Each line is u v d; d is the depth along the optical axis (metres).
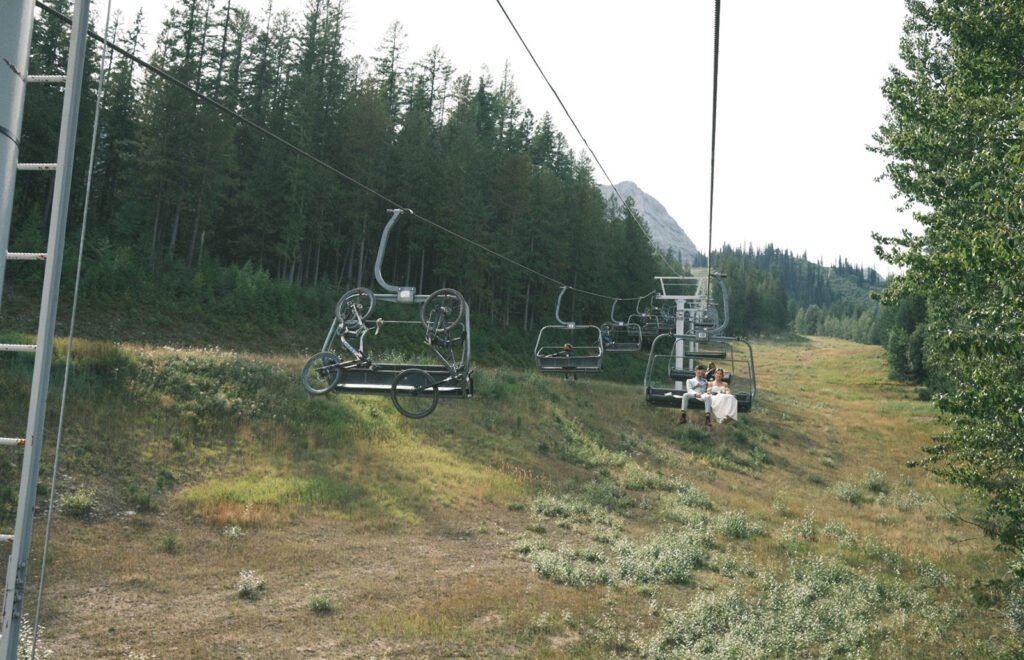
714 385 19.91
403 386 12.38
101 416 22.28
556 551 20.94
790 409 61.66
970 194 13.32
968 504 31.16
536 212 83.31
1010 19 12.96
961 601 18.53
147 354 26.83
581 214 89.38
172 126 55.16
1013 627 16.28
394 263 73.94
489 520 23.28
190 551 17.48
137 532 17.95
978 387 10.19
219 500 20.44
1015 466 13.95
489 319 75.12
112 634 12.90
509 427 34.09
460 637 14.34
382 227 71.31
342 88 71.81
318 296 58.59
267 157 64.31
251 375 28.36
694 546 22.03
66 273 43.72
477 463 28.70
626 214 116.75
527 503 25.64
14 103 3.23
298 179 61.31
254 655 12.82
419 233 70.94
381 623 14.69
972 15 13.76
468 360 12.51
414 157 71.38
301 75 69.44
